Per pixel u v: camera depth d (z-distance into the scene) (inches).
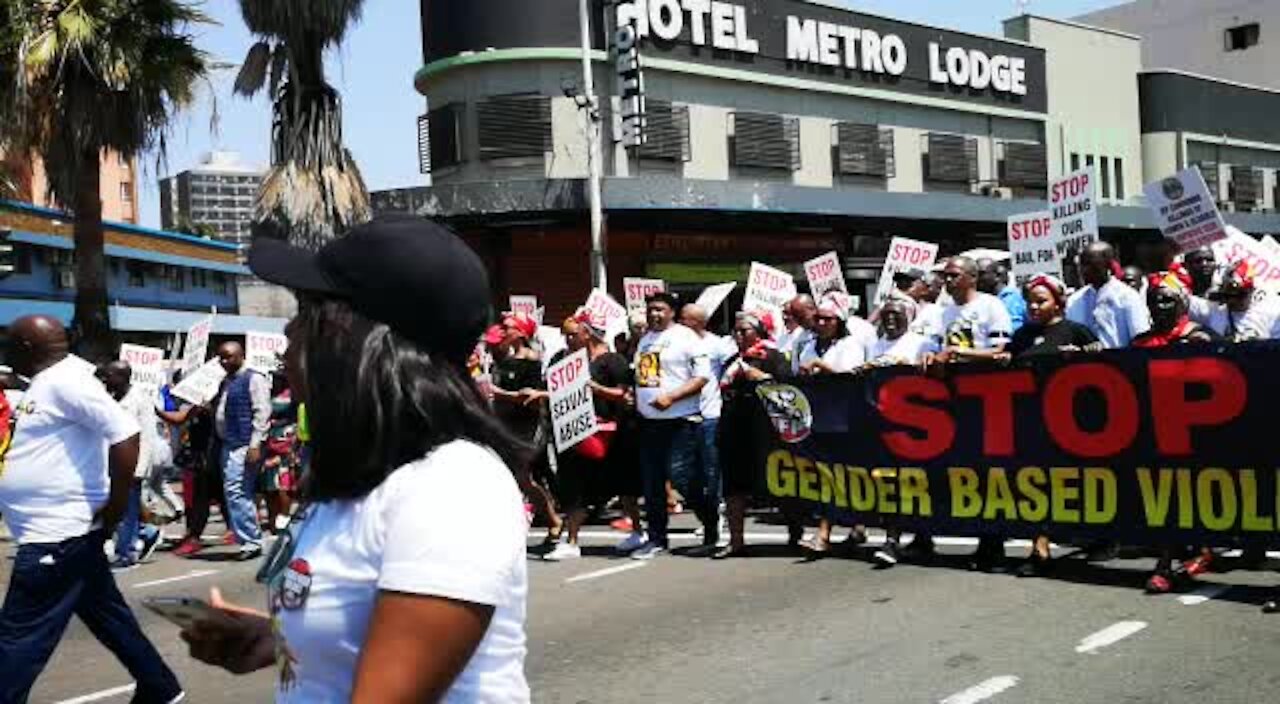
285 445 452.4
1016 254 486.0
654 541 364.2
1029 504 298.4
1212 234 419.8
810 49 1006.4
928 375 315.6
